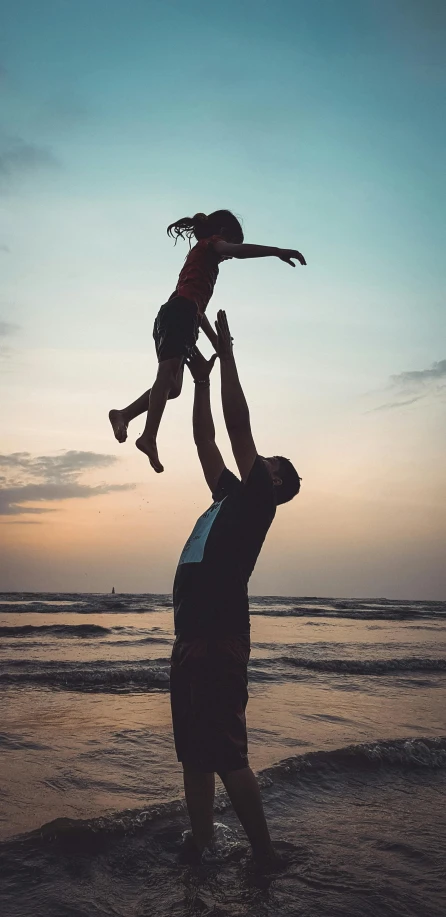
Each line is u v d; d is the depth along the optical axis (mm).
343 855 3029
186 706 2924
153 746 4684
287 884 2697
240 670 2928
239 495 3119
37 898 2471
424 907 2543
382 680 8172
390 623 18969
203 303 3289
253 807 2844
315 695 6941
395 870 2883
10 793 3557
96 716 5586
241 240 3582
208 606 2930
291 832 3293
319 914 2441
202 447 3574
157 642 11594
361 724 5625
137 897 2545
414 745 4777
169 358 3088
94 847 2953
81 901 2473
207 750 2836
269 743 4789
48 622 15438
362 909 2496
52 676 7387
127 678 7480
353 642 12555
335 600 41719
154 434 2922
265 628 15594
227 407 3174
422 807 3781
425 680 8297
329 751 4527
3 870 2672
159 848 3018
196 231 3574
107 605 22828
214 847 3000
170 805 3416
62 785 3742
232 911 2439
